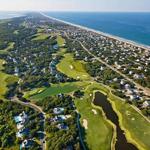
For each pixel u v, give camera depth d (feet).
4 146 429.79
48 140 435.53
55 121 495.41
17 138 446.19
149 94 627.05
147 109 539.29
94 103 585.63
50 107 561.43
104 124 492.95
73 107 566.77
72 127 470.80
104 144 429.38
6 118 519.60
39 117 519.60
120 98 603.26
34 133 454.81
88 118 517.55
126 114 526.57
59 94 621.31
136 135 452.76
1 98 630.33
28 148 417.08
